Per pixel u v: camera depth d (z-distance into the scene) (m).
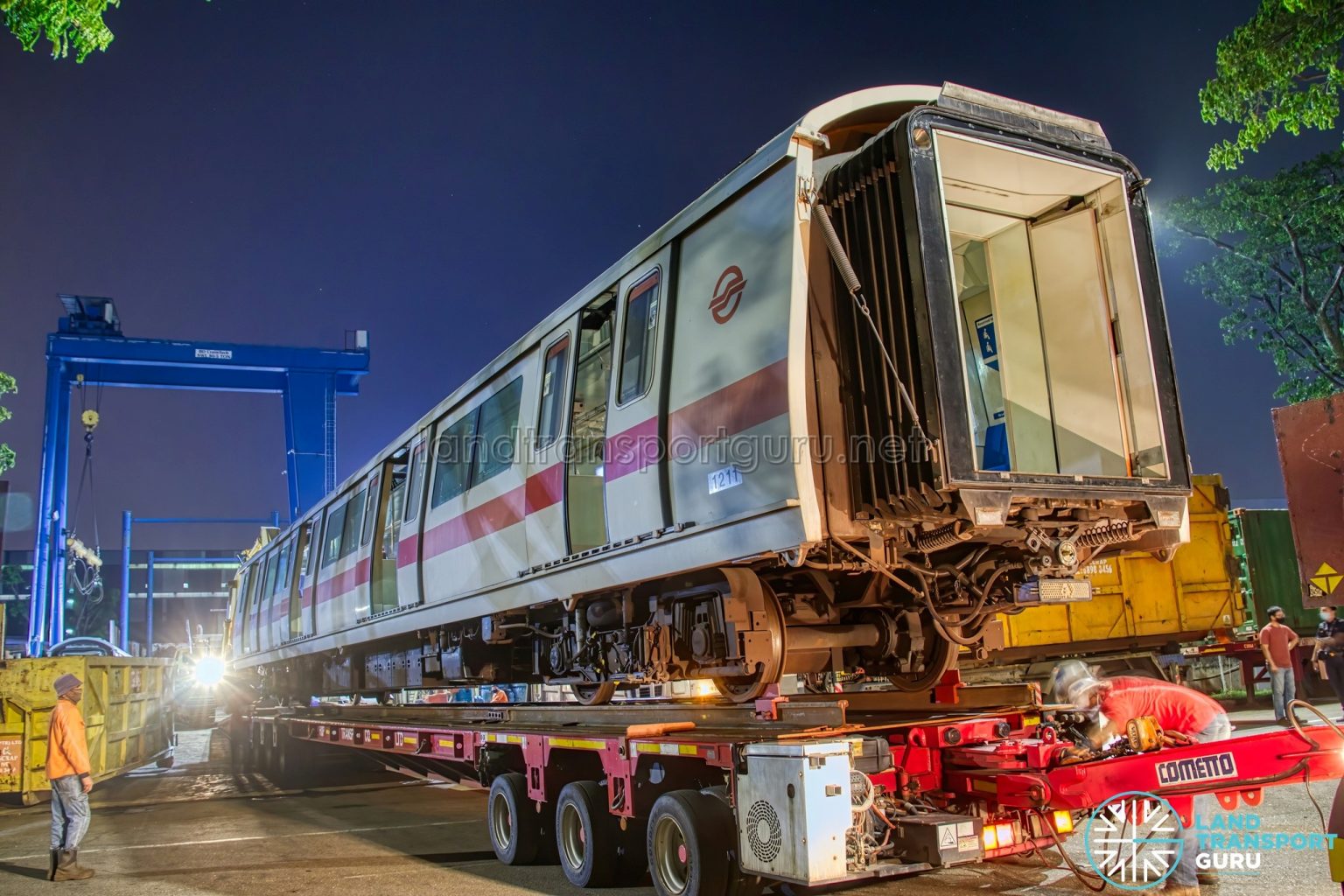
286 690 17.78
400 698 13.46
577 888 6.13
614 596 7.20
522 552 7.85
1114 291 5.53
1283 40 11.68
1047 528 5.20
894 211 4.88
